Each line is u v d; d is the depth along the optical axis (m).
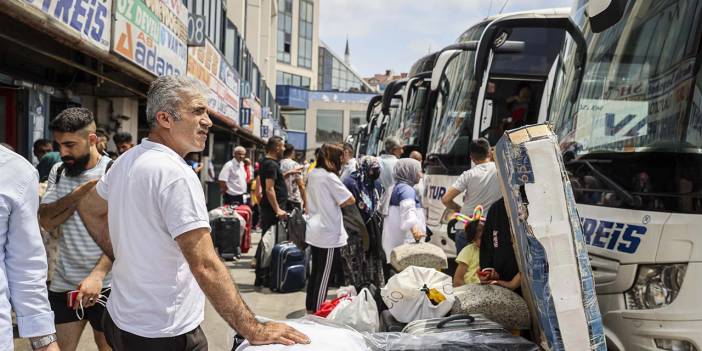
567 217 2.65
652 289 3.27
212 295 2.31
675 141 3.34
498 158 3.11
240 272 8.67
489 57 7.48
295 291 7.24
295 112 55.41
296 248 7.27
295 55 56.34
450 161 8.09
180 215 2.30
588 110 4.22
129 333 2.37
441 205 7.88
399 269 4.86
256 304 6.73
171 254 2.38
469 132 7.77
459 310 3.46
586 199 3.84
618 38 4.17
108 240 2.82
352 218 5.85
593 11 4.11
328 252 5.77
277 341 2.44
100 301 3.31
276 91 50.44
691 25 3.47
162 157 2.39
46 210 3.34
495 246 3.82
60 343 3.42
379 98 18.06
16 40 5.24
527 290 3.29
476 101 7.62
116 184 2.46
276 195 7.93
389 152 8.40
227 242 9.59
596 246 3.63
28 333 2.09
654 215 3.32
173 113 2.45
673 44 3.58
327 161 5.79
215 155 22.20
